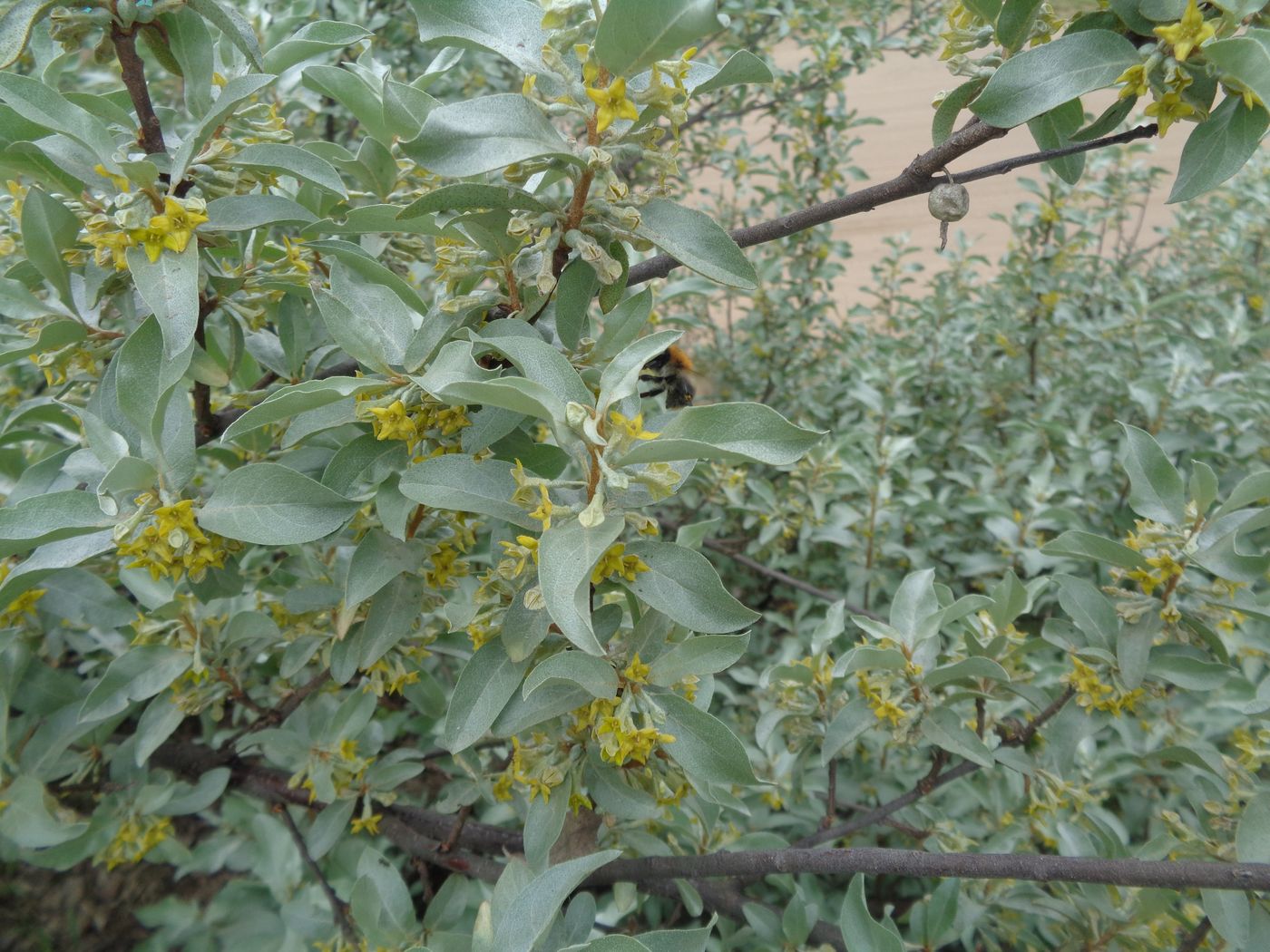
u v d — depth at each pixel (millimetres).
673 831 395
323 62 370
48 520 231
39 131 248
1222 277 812
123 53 241
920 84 1681
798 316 807
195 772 397
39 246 246
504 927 192
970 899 379
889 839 464
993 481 636
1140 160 892
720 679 587
